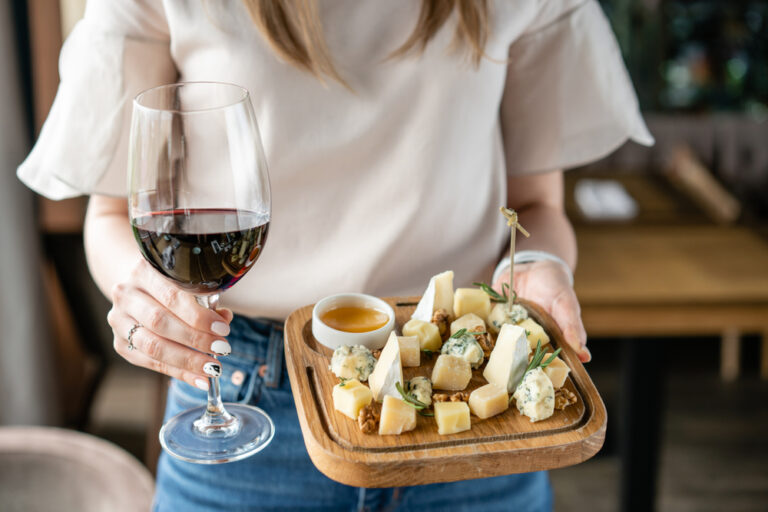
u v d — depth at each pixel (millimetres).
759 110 5387
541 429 853
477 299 1061
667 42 5363
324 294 1126
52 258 2836
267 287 1127
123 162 1099
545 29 1173
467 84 1065
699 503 2850
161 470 1201
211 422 938
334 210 1101
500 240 1208
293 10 987
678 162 3693
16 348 2758
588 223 2904
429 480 806
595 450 844
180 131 762
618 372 3703
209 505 1131
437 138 1070
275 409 1099
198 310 866
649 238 2715
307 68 1012
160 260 806
